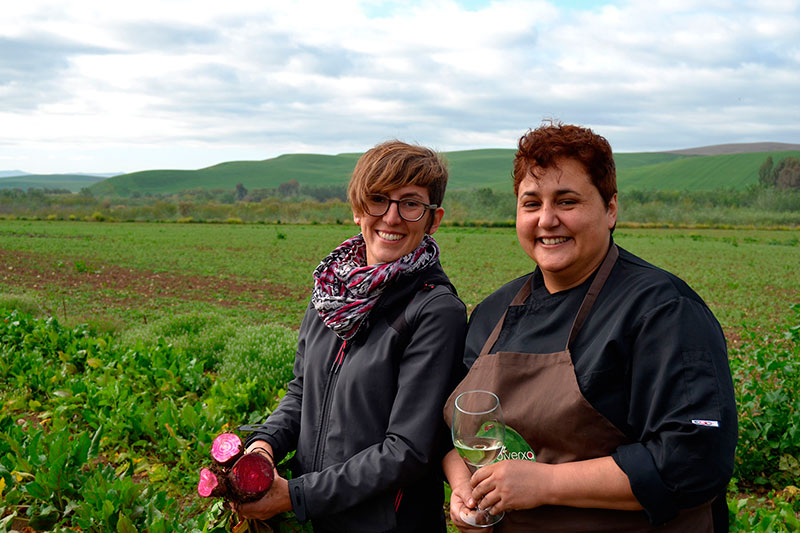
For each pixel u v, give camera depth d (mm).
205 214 79312
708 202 107438
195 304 14984
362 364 2098
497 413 1746
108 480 2797
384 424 2070
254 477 1942
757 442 5156
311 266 24734
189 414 4543
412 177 2117
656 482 1537
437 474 2227
